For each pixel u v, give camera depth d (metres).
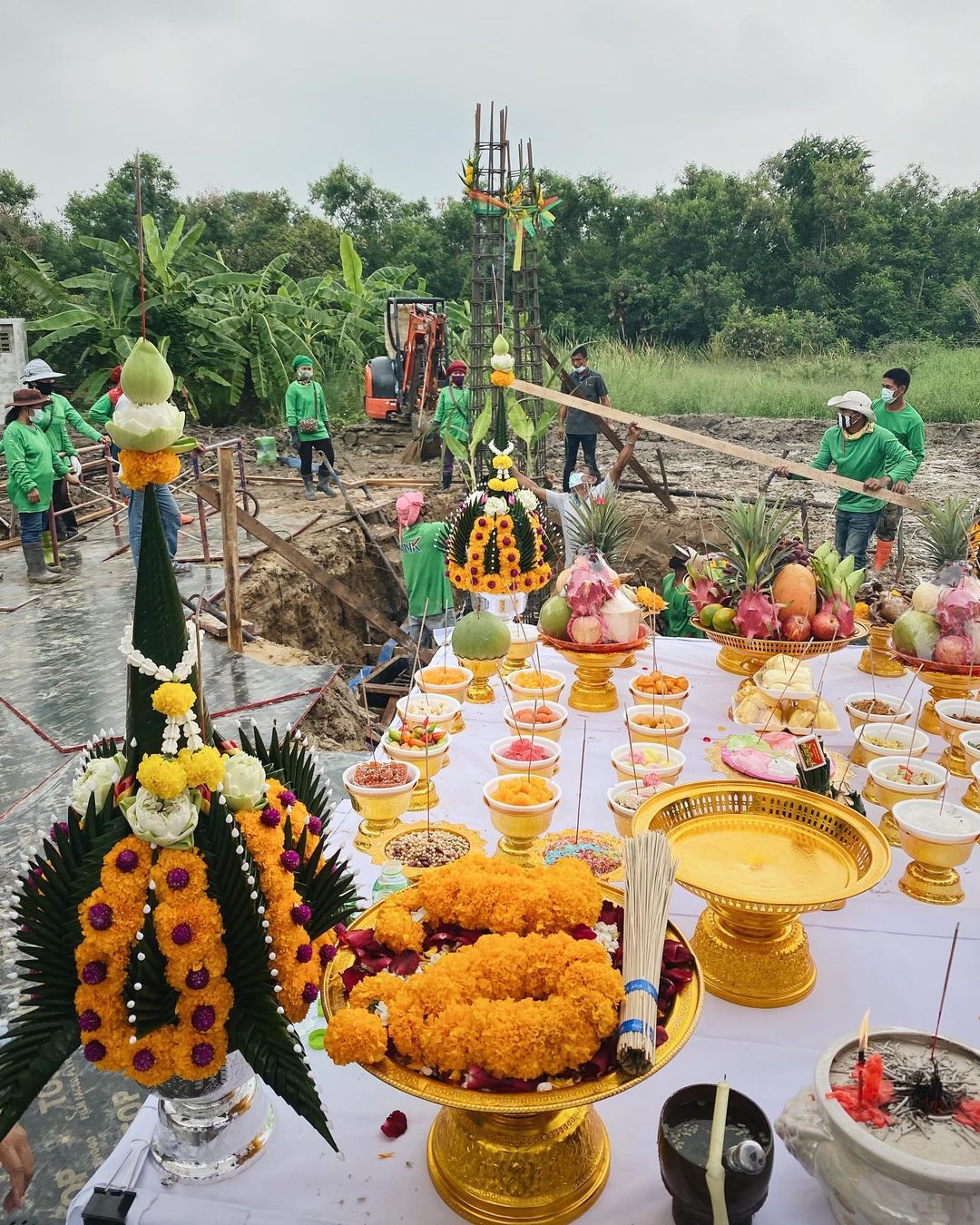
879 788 2.62
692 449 15.63
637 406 19.11
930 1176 1.24
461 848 2.54
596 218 34.06
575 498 6.11
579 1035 1.40
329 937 1.75
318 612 9.59
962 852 2.30
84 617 7.38
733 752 2.78
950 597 3.25
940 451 14.85
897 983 2.07
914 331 28.28
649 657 4.33
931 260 30.86
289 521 10.88
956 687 3.26
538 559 4.33
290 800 1.70
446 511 12.08
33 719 5.45
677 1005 1.55
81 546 9.69
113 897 1.50
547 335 22.78
